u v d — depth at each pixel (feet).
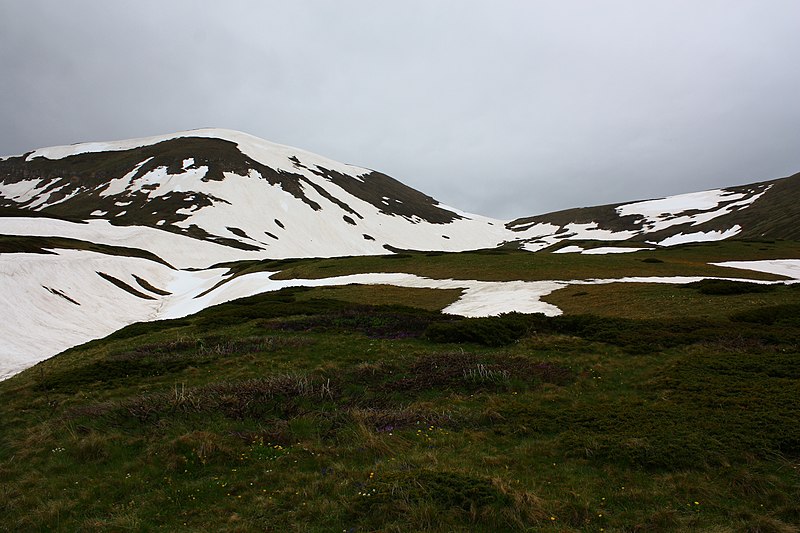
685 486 35.60
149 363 79.20
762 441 40.19
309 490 37.91
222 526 34.19
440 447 45.24
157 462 44.60
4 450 50.01
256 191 623.36
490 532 31.53
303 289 182.70
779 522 30.53
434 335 87.35
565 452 42.27
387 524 32.30
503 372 64.69
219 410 55.57
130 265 293.64
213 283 278.05
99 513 37.17
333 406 56.49
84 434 51.39
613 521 32.24
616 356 72.13
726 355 66.69
